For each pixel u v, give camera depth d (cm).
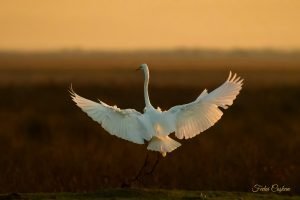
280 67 17175
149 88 5881
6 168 2000
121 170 1919
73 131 3103
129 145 2445
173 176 1892
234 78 1255
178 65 19962
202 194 1449
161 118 1250
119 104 4469
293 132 2983
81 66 17625
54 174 1914
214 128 3164
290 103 4338
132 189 1441
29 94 5166
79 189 1811
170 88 5947
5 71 12838
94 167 1944
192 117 1248
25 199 1395
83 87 5931
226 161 1998
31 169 1970
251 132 3080
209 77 10025
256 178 1848
